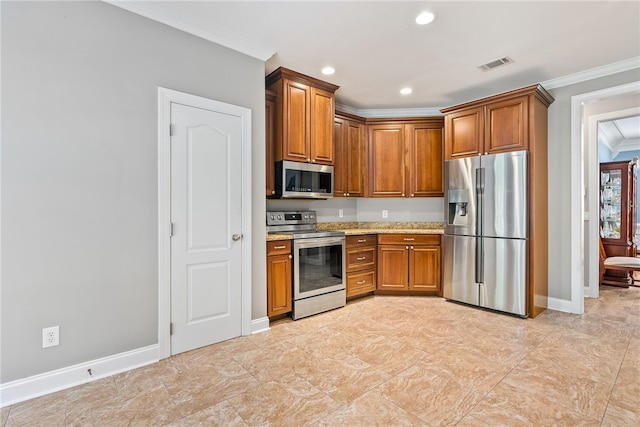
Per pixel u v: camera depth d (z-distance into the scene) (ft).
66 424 5.38
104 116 6.88
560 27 8.14
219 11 7.49
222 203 8.72
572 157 11.24
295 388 6.44
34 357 6.19
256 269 9.53
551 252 11.68
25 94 6.04
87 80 6.67
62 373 6.45
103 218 6.88
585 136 13.48
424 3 7.18
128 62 7.18
